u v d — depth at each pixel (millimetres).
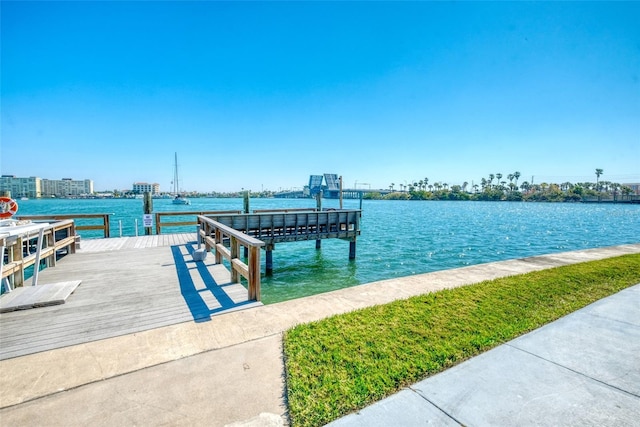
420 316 4199
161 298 4922
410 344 3418
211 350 3307
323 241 19297
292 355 3158
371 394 2578
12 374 2828
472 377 2844
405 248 17422
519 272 6871
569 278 6238
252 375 2859
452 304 4688
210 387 2670
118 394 2564
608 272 6734
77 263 7324
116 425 2221
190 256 8172
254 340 3541
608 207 89125
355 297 5094
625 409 2408
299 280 10578
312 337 3555
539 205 102625
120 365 3000
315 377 2793
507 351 3324
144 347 3350
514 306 4621
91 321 4008
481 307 4562
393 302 4762
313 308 4555
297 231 12211
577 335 3715
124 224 32156
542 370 2959
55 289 5074
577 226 33531
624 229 30750
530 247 18891
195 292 5223
